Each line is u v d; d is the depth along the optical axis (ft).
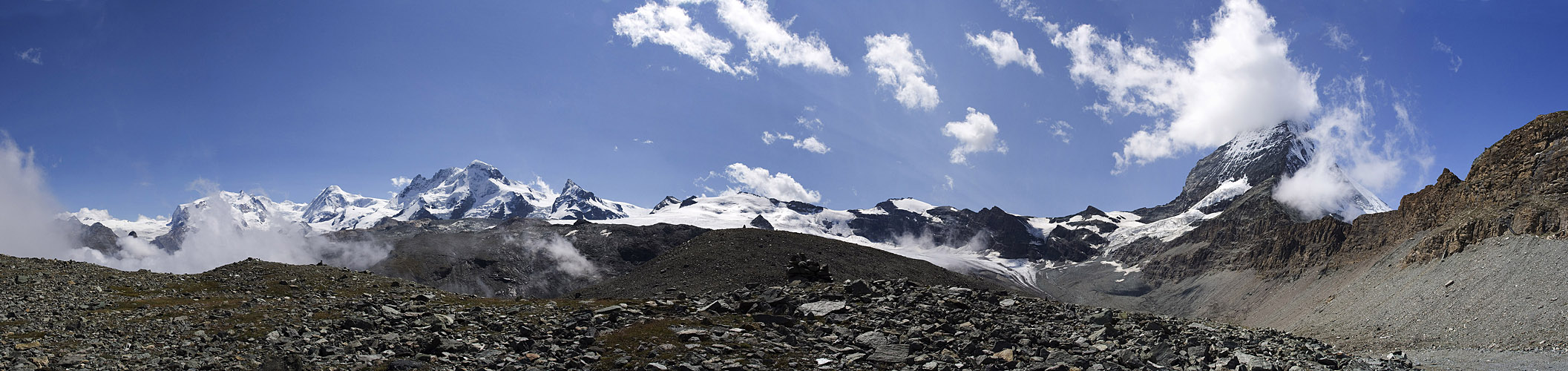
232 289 242.58
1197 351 153.89
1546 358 322.55
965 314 184.34
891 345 148.46
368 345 144.56
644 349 142.41
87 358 126.00
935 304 197.06
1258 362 148.77
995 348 148.05
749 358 137.90
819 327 168.45
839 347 151.12
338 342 146.92
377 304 201.16
